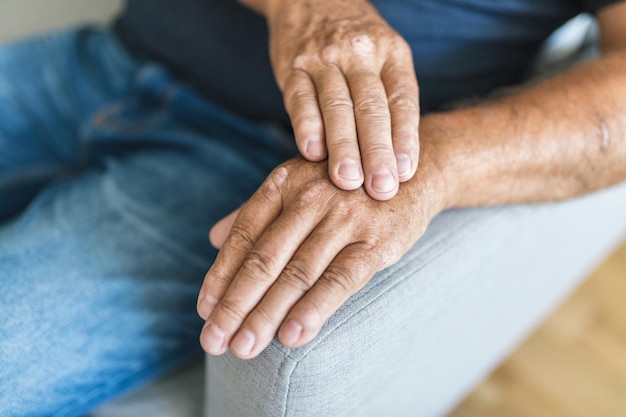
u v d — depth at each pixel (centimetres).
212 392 59
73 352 60
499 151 58
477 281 62
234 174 74
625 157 61
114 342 62
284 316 51
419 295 56
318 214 53
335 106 56
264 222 54
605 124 60
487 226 61
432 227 59
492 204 61
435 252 58
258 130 76
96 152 82
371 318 53
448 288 59
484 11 70
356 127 55
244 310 51
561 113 60
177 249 67
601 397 97
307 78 59
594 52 81
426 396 70
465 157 57
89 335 61
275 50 63
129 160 77
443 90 73
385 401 62
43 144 83
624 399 97
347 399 56
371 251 52
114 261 65
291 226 52
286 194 54
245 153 77
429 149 57
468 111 61
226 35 77
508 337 83
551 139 59
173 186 73
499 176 59
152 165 75
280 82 61
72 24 105
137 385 64
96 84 88
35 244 65
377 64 59
